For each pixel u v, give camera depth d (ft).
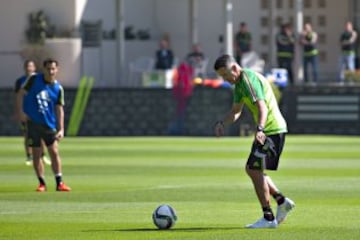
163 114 311.47
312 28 363.97
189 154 235.40
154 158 223.92
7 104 310.45
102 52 339.36
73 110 310.45
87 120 311.47
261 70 329.31
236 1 365.81
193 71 317.83
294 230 117.60
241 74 120.16
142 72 333.83
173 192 158.51
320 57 363.97
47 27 332.39
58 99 163.63
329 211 134.82
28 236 114.42
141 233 116.16
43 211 136.36
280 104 311.47
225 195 154.40
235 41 343.05
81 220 127.54
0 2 334.85
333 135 309.63
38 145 162.30
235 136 305.73
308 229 118.32
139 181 176.14
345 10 363.15
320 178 180.04
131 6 356.38
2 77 334.85
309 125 311.68
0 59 334.65
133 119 311.68
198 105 310.45
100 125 311.47
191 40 355.77
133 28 355.97
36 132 161.89
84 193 157.99
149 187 166.40
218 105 309.42
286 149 250.37
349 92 309.42
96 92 310.86
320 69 362.94
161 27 363.76
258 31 366.22
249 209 137.90
